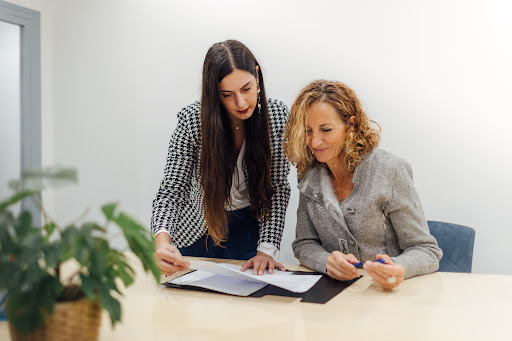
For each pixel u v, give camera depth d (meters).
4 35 2.81
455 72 2.23
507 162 2.18
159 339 0.95
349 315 1.06
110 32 2.83
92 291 0.77
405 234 1.42
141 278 1.38
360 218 1.45
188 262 1.29
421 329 0.98
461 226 1.79
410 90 2.30
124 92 2.82
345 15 2.38
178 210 1.65
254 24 2.53
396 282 1.22
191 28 2.65
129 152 2.84
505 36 2.14
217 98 1.51
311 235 1.60
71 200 3.00
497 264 2.23
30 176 0.76
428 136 2.30
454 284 1.28
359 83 2.38
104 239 0.80
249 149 1.63
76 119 2.95
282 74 2.51
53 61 2.97
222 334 0.97
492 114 2.19
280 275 1.40
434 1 2.23
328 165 1.52
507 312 1.07
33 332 0.76
